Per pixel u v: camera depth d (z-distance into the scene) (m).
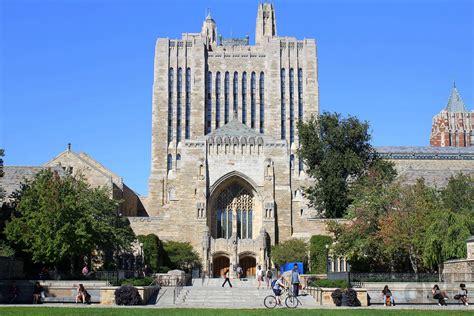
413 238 80.31
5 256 75.06
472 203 96.38
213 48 186.38
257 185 119.69
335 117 122.62
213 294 71.50
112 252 97.19
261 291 74.38
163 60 176.62
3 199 101.56
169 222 117.94
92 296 65.12
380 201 87.56
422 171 129.88
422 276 70.06
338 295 59.09
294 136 175.00
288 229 118.19
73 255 81.88
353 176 118.56
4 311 46.00
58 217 78.94
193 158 120.25
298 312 47.41
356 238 87.94
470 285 64.56
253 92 178.62
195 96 175.38
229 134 124.19
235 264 115.06
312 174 120.69
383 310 50.38
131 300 59.34
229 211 121.31
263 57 180.00
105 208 93.19
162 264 110.88
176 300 66.25
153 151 171.00
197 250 116.69
